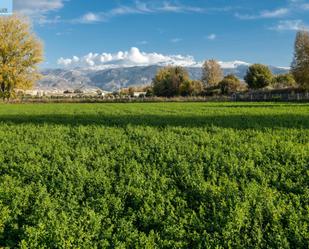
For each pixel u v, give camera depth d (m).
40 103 82.31
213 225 8.04
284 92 88.19
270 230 7.98
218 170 12.34
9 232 8.25
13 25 82.50
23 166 13.02
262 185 10.40
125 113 38.12
